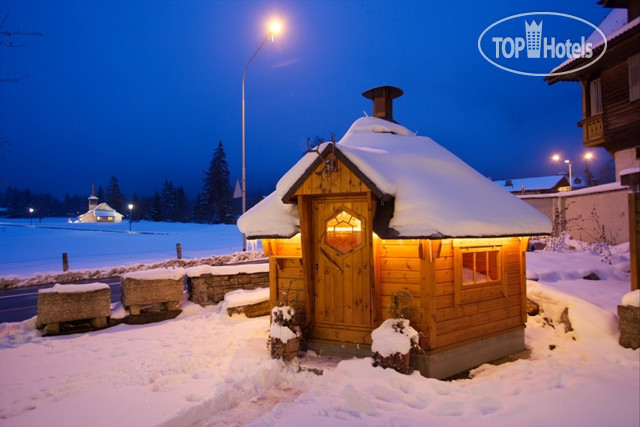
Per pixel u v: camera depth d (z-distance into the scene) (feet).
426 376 19.31
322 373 19.16
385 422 13.91
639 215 22.47
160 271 29.76
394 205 20.30
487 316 22.16
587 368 19.01
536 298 28.07
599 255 45.03
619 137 59.88
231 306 29.76
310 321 21.83
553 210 68.90
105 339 24.49
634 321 20.52
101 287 26.91
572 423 13.82
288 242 23.59
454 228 18.94
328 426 13.67
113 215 293.84
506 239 23.41
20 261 82.17
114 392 16.55
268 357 20.47
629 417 14.01
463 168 25.22
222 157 251.39
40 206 423.23
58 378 18.29
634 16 58.95
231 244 115.44
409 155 23.53
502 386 17.38
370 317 20.47
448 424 13.93
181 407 14.89
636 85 56.70
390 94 28.66
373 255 20.04
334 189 20.43
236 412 15.60
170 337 24.89
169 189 313.12
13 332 25.18
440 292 19.86
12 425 13.84
